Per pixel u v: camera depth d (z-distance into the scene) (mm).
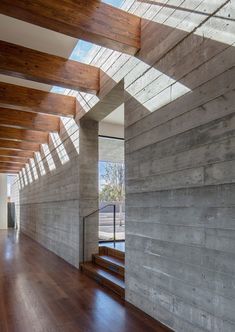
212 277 2279
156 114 3086
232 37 2189
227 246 2158
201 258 2400
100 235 7043
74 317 3100
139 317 3074
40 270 5230
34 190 10242
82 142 5551
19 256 6691
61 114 5660
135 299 3354
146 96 3279
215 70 2334
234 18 2180
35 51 4156
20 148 9180
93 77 4523
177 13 2820
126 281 3572
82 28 3090
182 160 2674
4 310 3318
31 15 2859
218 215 2250
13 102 5211
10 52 3996
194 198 2506
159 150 3014
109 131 6883
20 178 14078
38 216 9422
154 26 3176
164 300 2840
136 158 3443
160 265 2926
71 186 5922
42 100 5477
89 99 5016
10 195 18250
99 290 4012
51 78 4203
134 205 3455
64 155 6516
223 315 2162
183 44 2719
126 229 3615
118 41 3305
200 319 2381
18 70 4004
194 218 2496
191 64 2604
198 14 2549
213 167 2316
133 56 3582
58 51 4215
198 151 2484
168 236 2822
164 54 2988
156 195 3035
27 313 3221
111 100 4508
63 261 6062
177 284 2668
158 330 2760
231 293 2105
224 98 2236
